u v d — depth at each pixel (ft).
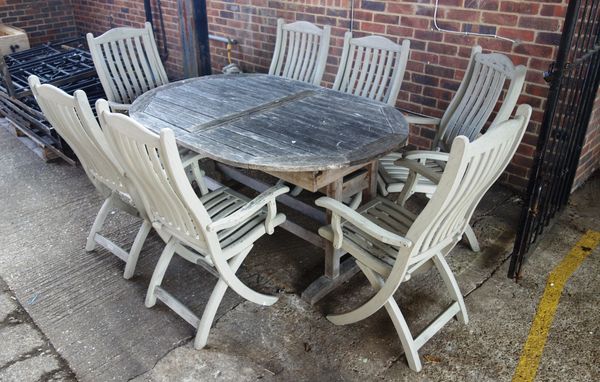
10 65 12.98
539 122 9.32
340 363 6.25
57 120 6.86
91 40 9.79
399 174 8.24
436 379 6.02
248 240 6.35
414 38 10.52
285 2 12.51
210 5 14.43
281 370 6.15
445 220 5.53
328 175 6.40
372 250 6.19
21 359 6.33
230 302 7.28
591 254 8.27
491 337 6.63
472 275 7.82
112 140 5.64
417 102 11.07
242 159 6.21
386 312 7.10
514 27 9.02
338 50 12.00
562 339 6.57
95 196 10.15
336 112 7.91
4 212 9.55
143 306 7.22
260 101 8.39
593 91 8.08
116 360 6.31
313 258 8.26
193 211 5.41
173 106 8.16
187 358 6.33
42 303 7.27
